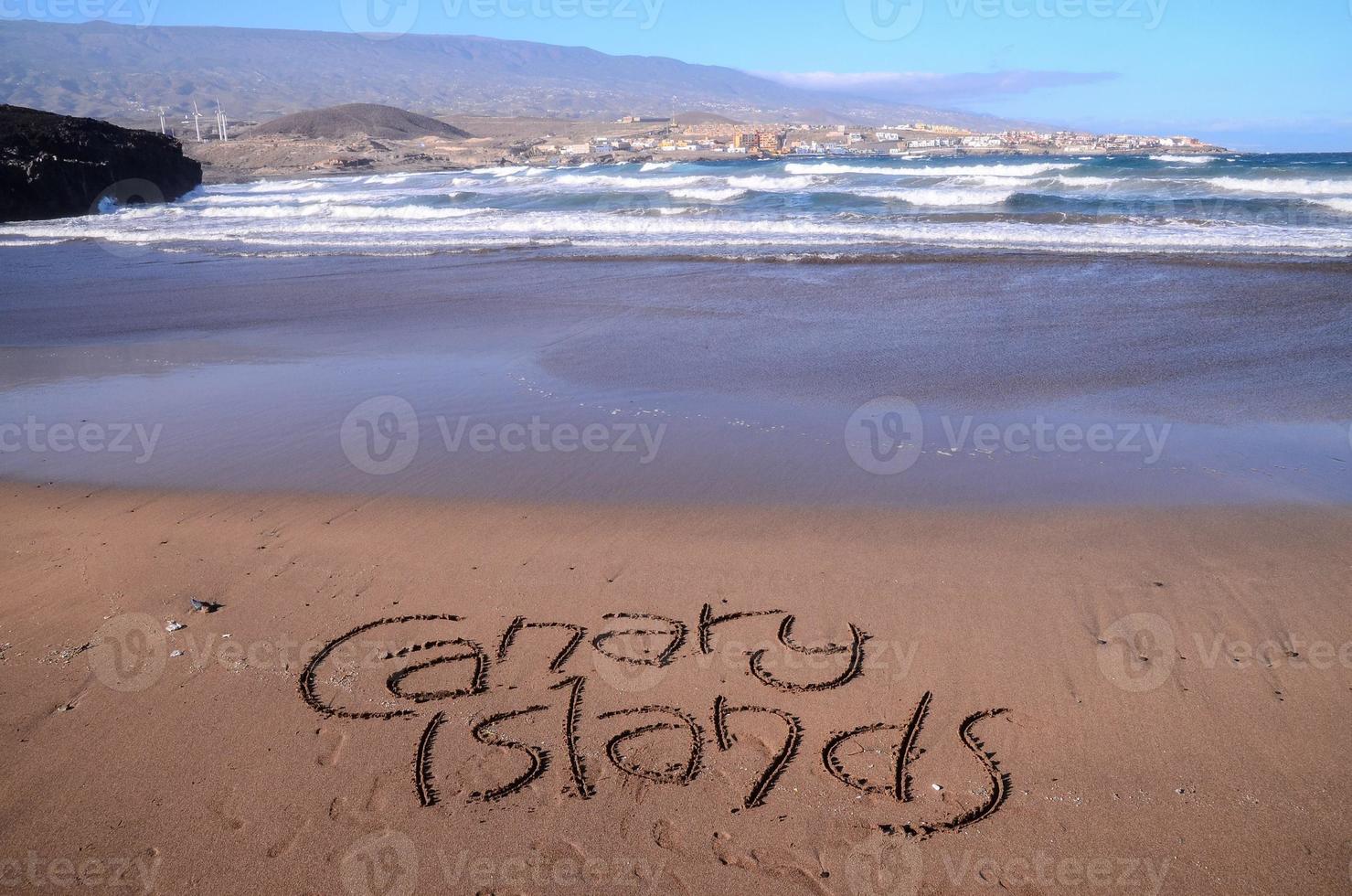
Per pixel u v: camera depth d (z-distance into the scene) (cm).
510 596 470
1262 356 936
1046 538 526
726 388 866
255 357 1034
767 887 288
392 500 604
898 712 371
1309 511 554
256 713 375
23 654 421
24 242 2375
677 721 368
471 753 351
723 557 509
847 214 2359
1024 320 1127
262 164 10969
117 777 339
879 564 496
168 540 545
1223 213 2198
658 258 1680
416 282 1523
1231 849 298
